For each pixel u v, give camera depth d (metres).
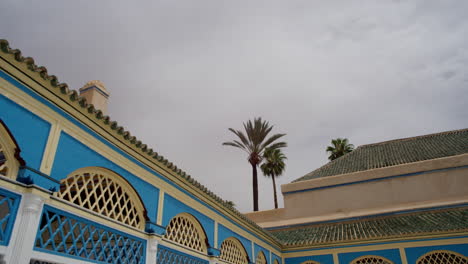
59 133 5.09
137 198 6.70
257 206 29.61
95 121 5.73
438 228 12.64
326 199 18.80
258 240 12.56
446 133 22.33
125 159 6.43
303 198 19.38
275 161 38.09
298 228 17.83
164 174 7.53
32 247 4.34
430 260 12.71
